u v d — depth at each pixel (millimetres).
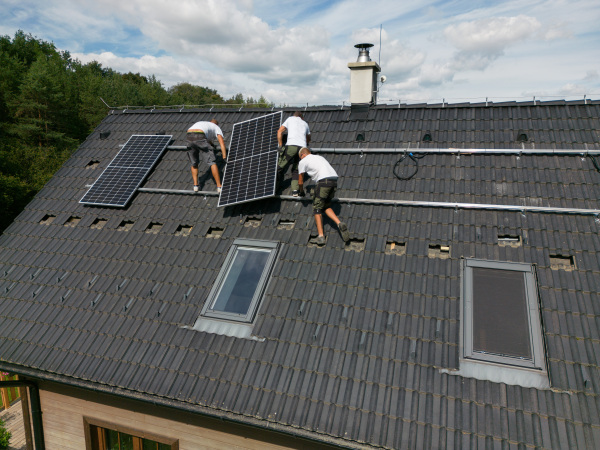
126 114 11492
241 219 7652
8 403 13906
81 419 6906
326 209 6945
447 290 5812
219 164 9023
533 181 6895
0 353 6648
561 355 4922
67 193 9383
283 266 6688
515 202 6711
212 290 6578
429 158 7730
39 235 8484
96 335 6496
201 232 7621
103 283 7223
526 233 6223
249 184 7750
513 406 4660
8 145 32781
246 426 5746
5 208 26766
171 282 6918
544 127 7723
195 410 5387
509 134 7789
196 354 5887
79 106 45344
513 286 5699
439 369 5102
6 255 8211
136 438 6840
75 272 7559
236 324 6117
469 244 6281
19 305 7254
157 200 8578
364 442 4680
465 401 4781
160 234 7812
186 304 6535
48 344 6566
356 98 9500
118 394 5805
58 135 37906
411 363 5199
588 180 6703
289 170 8383
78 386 6062
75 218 8797
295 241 7008
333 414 4949
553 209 6336
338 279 6309
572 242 5992
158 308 6594
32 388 7062
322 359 5449
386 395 4980
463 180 7230
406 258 6344
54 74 44750
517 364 4957
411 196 7215
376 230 6824
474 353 5164
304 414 5008
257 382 5398
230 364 5672
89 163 10188
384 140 8438
